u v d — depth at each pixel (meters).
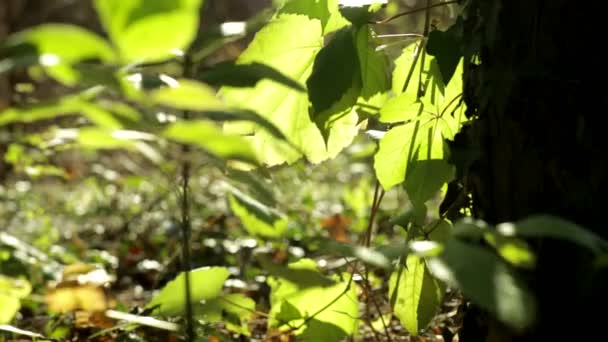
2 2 5.61
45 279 1.69
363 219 2.59
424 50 1.22
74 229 2.90
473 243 0.93
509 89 1.06
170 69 1.04
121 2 0.73
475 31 1.11
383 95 1.22
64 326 1.32
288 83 0.95
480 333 1.09
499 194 1.08
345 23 1.18
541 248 1.02
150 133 0.92
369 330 1.39
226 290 1.72
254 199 1.18
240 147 0.82
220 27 0.99
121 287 2.05
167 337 1.33
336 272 1.35
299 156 1.21
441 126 1.18
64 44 0.76
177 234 2.30
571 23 1.05
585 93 1.04
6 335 1.43
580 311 1.01
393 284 1.21
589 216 1.03
